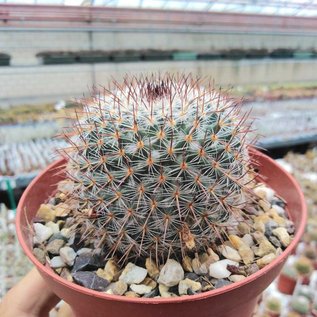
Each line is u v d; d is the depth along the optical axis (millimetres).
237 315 151
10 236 331
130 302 122
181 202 132
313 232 344
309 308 300
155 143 129
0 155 424
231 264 147
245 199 156
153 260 148
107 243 151
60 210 172
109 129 134
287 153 504
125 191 131
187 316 129
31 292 165
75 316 162
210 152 133
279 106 541
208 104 142
